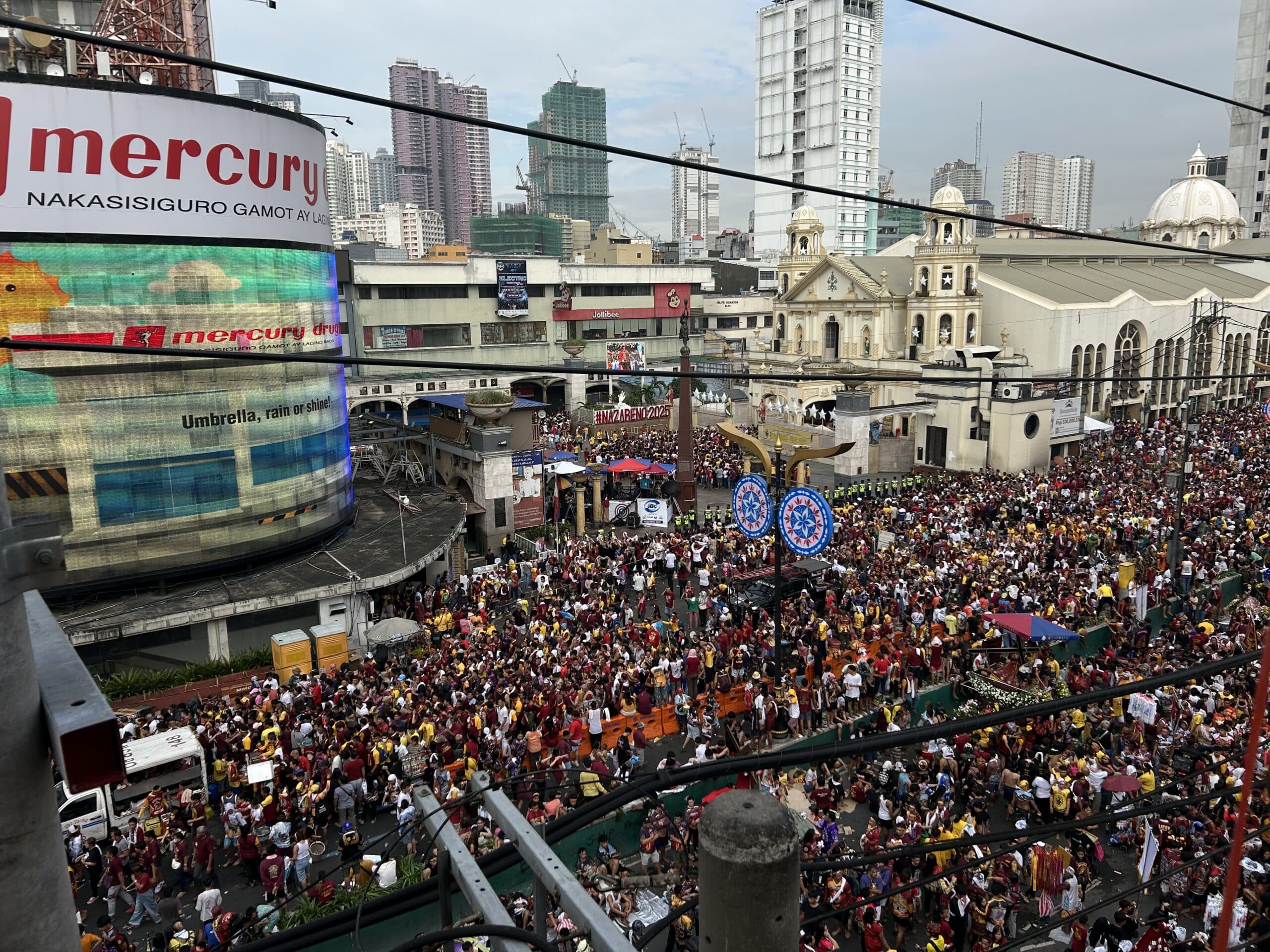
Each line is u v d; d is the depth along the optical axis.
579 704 23.27
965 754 21.92
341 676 26.41
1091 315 70.75
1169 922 15.27
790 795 20.50
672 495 48.12
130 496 30.95
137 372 30.62
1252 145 126.75
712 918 3.76
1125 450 59.88
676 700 24.70
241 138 32.12
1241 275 99.12
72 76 28.94
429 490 47.97
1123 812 7.20
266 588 31.89
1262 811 18.02
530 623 30.75
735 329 105.44
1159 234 115.44
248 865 18.83
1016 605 29.98
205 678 29.00
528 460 44.50
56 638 4.30
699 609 31.25
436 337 75.38
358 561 35.03
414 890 4.82
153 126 29.92
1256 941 7.54
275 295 34.03
